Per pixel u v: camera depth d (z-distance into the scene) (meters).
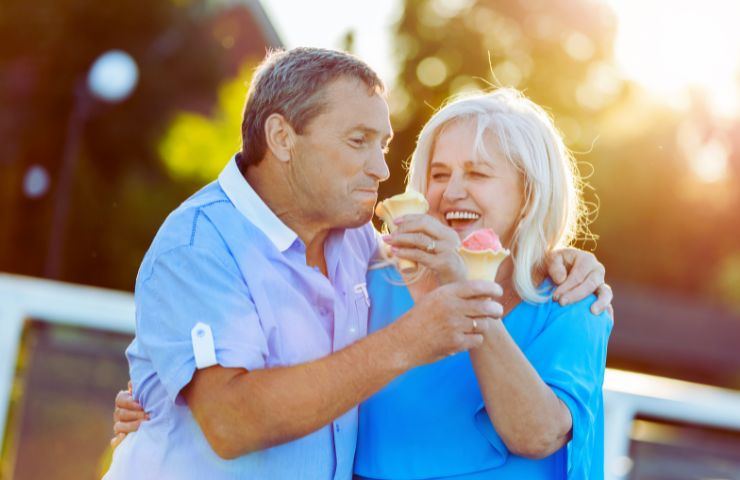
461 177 2.54
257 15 19.00
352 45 14.72
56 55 16.48
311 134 2.39
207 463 2.34
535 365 2.44
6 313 3.89
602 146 24.09
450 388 2.49
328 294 2.47
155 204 15.20
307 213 2.46
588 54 24.48
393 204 2.38
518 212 2.56
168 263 2.33
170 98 17.22
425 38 23.39
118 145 16.38
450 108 2.59
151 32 17.16
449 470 2.46
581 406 2.35
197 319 2.27
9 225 15.88
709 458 3.57
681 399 3.57
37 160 16.33
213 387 2.23
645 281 25.30
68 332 3.97
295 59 2.43
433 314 2.13
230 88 16.41
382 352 2.14
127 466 2.44
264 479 2.35
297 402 2.13
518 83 24.02
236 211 2.43
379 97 2.45
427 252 2.20
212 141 15.78
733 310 25.56
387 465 2.51
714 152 25.98
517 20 24.11
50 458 3.91
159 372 2.29
